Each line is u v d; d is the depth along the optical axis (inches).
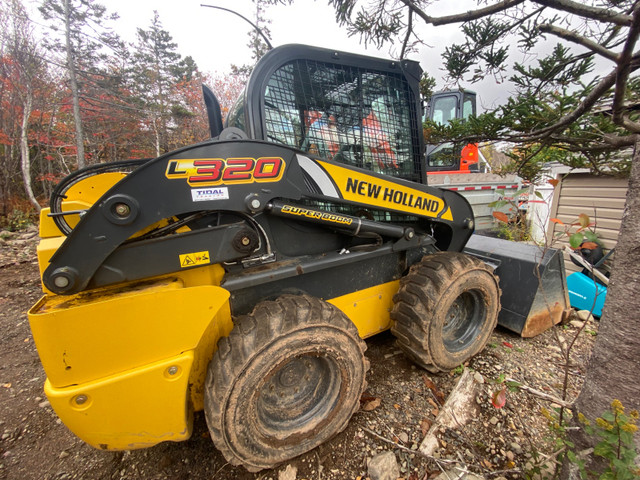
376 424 75.6
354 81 80.4
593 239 43.8
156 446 73.4
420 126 91.4
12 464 71.1
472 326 97.6
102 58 591.5
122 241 49.4
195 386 62.8
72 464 70.4
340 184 71.3
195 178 53.9
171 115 714.8
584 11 41.6
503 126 77.6
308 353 62.2
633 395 41.8
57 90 475.8
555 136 72.2
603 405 45.1
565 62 67.4
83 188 82.2
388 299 96.1
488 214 250.8
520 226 243.8
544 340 108.6
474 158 269.7
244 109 69.8
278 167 61.8
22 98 397.7
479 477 59.2
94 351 48.1
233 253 58.7
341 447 70.2
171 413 55.1
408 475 63.6
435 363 86.4
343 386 68.6
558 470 52.7
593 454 46.3
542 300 107.3
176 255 54.5
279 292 74.8
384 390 86.3
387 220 91.7
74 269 47.2
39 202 434.3
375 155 86.1
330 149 79.1
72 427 48.9
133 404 51.9
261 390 61.8
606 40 61.6
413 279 86.1
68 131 523.8
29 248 265.4
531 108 71.2
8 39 379.9
